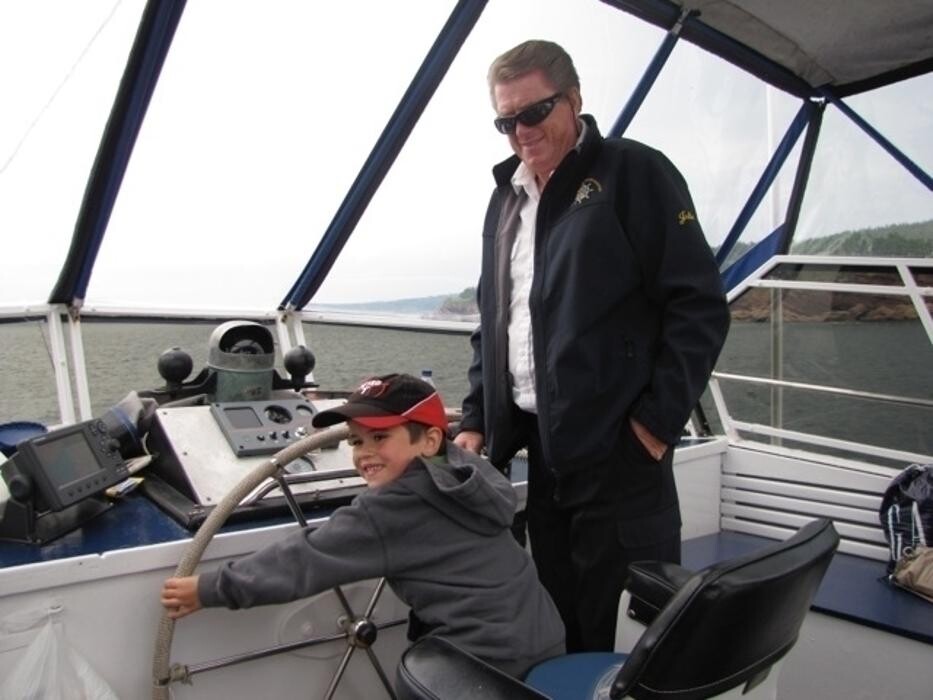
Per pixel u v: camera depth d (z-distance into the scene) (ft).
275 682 4.91
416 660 3.38
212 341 6.34
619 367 5.06
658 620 3.10
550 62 4.93
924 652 6.56
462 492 4.35
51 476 4.42
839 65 9.90
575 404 4.99
